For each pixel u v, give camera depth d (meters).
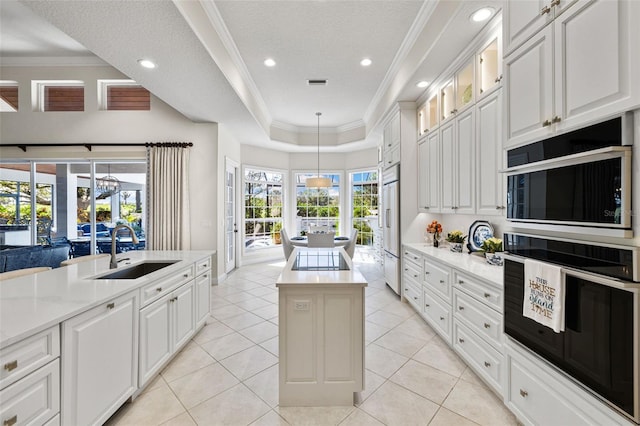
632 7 0.94
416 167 3.79
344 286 1.80
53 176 4.73
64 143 4.53
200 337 2.79
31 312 1.33
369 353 2.47
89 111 4.56
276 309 3.56
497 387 1.81
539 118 1.36
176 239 4.48
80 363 1.40
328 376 1.82
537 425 1.43
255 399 1.88
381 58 3.42
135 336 1.82
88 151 4.58
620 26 0.98
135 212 4.81
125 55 2.60
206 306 3.01
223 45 2.94
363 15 2.63
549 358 1.33
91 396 1.46
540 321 1.35
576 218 1.16
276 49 3.21
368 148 6.57
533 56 1.40
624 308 0.99
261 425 1.65
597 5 1.06
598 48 1.06
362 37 2.98
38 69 4.49
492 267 2.27
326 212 7.06
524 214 1.49
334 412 1.76
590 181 1.10
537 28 1.37
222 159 4.84
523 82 1.47
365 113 5.44
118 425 1.64
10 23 3.50
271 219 6.75
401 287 3.87
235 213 5.91
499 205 2.19
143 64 2.76
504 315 1.67
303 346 1.82
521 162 1.49
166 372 2.18
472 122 2.53
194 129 4.62
